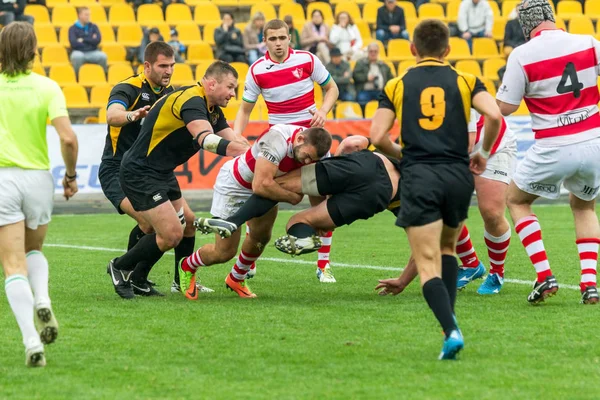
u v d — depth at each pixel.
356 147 23.17
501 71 67.06
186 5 71.69
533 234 23.11
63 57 66.19
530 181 23.08
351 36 66.31
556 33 22.45
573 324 20.44
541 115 22.70
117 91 25.70
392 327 20.30
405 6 74.88
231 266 31.77
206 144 22.41
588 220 23.52
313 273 30.05
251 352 17.88
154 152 23.84
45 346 18.52
